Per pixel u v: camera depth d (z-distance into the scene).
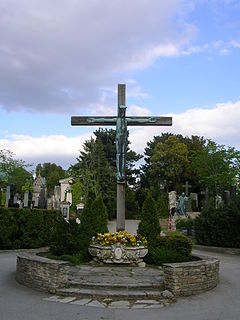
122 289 7.85
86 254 11.14
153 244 11.64
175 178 56.19
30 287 8.37
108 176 46.81
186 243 11.19
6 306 6.80
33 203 29.05
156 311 6.70
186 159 54.91
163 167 56.00
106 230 12.07
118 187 12.07
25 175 54.84
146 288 7.93
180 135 64.56
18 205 24.50
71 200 44.19
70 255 11.07
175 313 6.61
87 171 43.78
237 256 16.56
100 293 7.53
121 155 12.11
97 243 10.81
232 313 6.68
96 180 45.16
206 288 8.45
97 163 46.41
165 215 44.81
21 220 16.12
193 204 46.56
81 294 7.54
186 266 8.05
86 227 11.91
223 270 11.91
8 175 53.00
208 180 45.53
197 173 50.16
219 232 18.52
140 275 9.07
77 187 44.19
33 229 16.39
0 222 15.44
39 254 11.21
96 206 12.23
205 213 20.02
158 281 8.36
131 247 10.48
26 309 6.62
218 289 8.70
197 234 20.14
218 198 32.09
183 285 7.92
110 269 9.88
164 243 11.48
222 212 18.69
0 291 8.03
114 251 10.38
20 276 8.88
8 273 10.25
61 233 11.55
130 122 12.55
